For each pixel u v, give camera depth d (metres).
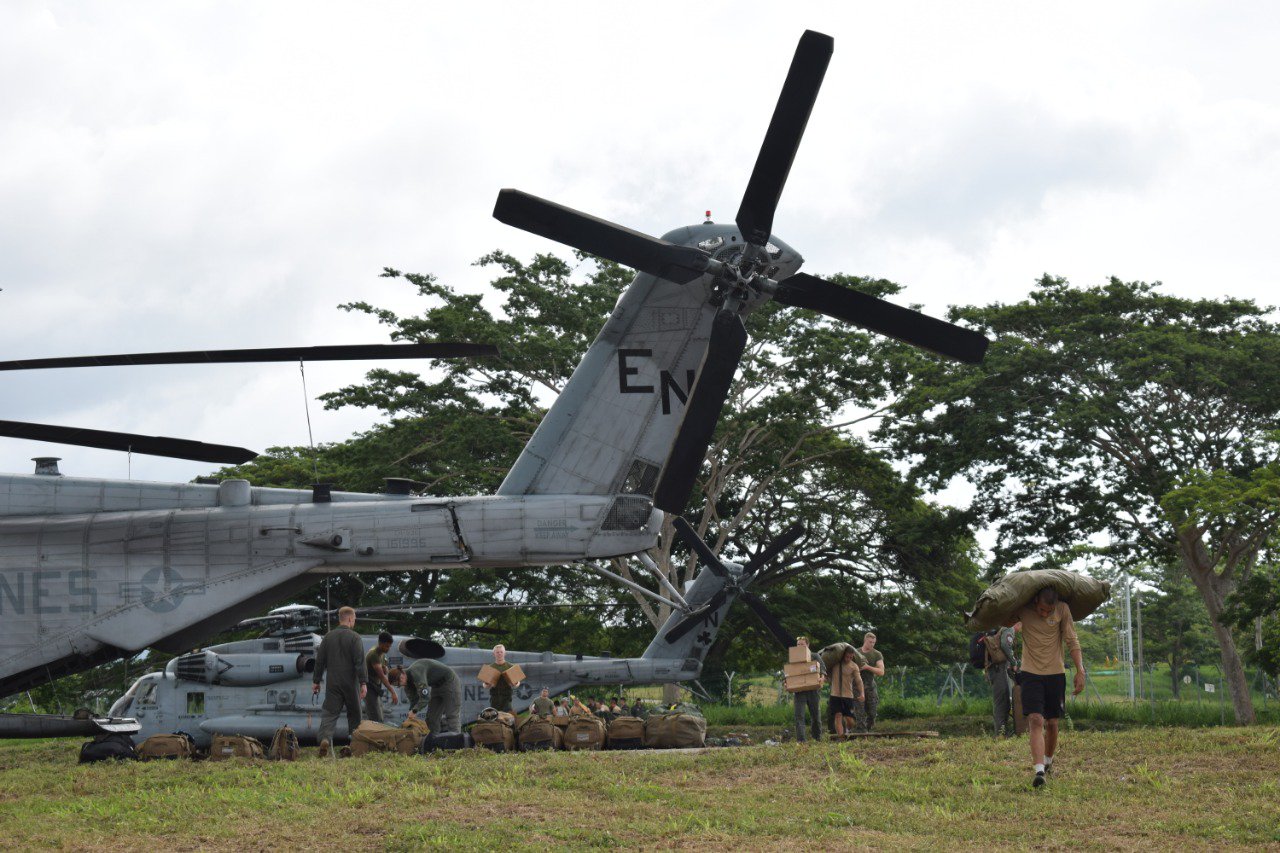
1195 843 7.70
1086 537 33.50
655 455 16.84
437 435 37.44
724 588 26.86
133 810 9.77
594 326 37.03
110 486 16.12
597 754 12.07
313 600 37.88
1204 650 66.44
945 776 10.01
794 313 36.97
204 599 15.59
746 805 9.19
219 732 18.72
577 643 39.50
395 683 15.41
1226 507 27.25
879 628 40.62
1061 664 9.72
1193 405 32.34
